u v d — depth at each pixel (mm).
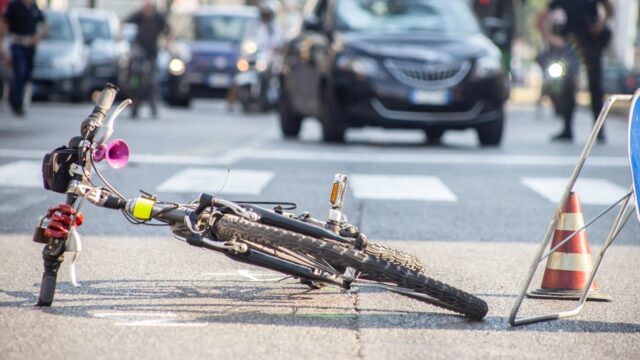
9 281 14016
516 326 12117
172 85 64250
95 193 12328
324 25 38938
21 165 27656
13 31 46750
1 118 45656
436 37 38000
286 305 12859
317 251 11461
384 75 36406
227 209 11992
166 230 18766
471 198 24062
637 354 10969
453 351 10914
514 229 19891
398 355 10703
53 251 12398
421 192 24875
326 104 37406
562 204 12078
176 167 28484
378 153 34656
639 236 19703
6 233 18062
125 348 10727
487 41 38562
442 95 36469
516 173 29344
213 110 63031
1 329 11391
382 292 13758
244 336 11289
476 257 16938
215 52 64750
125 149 12359
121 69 52469
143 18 52031
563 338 11594
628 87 93375
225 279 14461
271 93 61719
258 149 34906
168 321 11898
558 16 45688
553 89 64500
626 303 13594
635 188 11945
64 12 64062
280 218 11977
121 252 16453
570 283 13805
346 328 11773
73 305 12609
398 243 18094
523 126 54844
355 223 20078
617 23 104562
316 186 25297
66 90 60938
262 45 61188
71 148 12344
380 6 39188
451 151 36125
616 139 44594
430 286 11883
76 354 10500
